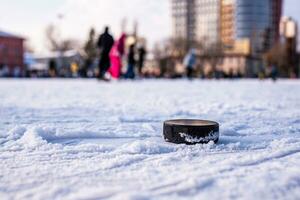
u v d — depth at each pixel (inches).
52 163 106.1
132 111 251.0
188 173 93.7
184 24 5462.6
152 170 97.3
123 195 77.5
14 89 551.8
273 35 5059.1
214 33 5177.2
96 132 153.3
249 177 90.0
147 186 84.4
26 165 103.9
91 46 2625.5
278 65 3430.1
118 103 311.6
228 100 357.7
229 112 247.9
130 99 356.8
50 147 126.8
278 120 209.8
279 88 678.5
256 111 256.8
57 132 148.4
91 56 2564.0
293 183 85.4
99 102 321.1
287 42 3454.7
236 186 83.4
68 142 140.1
